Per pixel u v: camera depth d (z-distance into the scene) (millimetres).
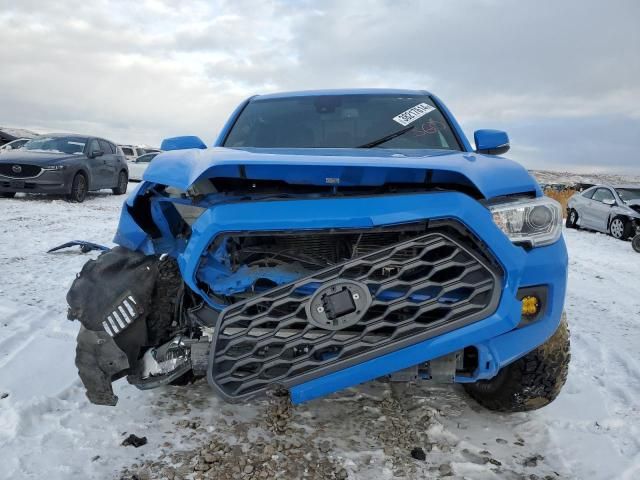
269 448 2400
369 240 2350
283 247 2424
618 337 4422
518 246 2207
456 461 2381
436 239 2135
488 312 2113
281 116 3799
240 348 2186
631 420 2816
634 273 8133
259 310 2238
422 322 2186
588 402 3002
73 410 2730
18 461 2262
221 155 2410
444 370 2229
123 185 16516
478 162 2438
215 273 2303
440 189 2271
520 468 2348
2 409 2680
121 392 2965
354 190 2316
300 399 2082
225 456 2361
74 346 3578
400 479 2236
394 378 2189
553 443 2561
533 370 2539
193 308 2373
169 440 2480
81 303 2281
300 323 2146
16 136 26688
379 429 2641
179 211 2535
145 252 2584
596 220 14297
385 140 3461
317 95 4020
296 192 2350
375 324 2098
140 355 2402
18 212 10539
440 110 3785
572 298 5992
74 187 13070
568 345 2592
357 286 2100
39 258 6441
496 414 2836
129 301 2320
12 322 3996
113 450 2383
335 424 2676
